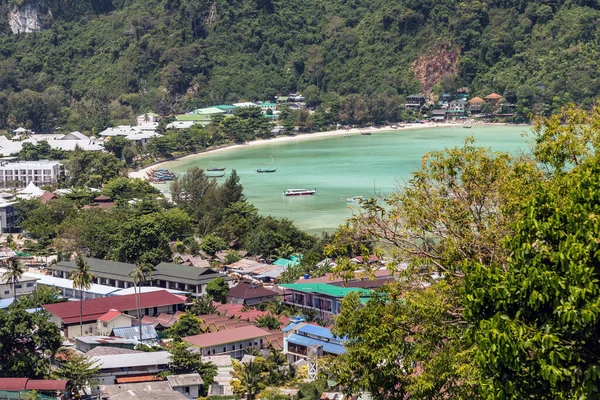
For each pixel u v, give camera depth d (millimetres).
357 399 96812
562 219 56000
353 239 77625
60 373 147125
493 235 70812
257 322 183125
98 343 167125
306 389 135750
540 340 52500
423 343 69250
